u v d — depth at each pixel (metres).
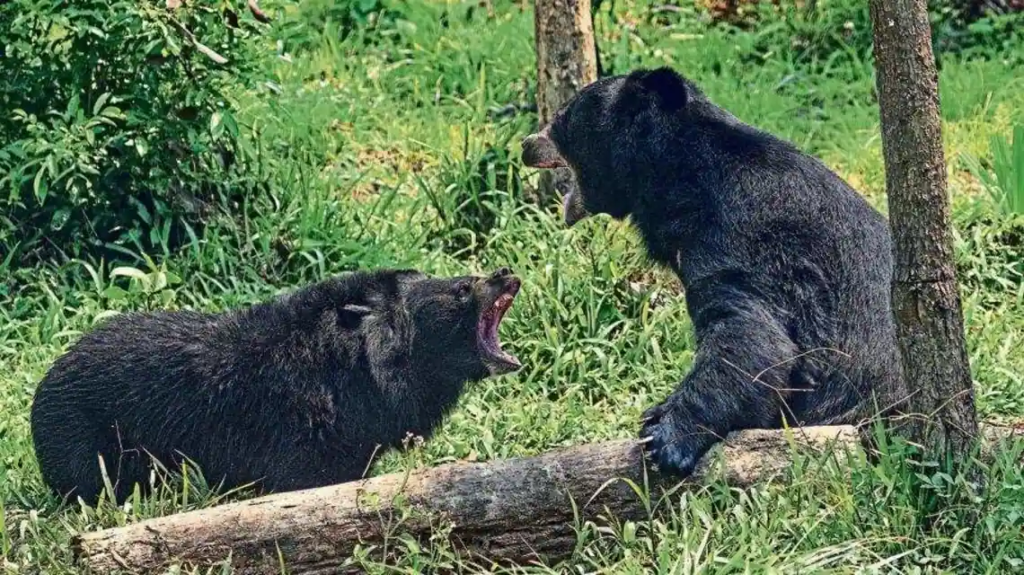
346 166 16.92
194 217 14.58
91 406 10.53
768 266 10.02
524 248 14.63
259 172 15.25
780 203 10.13
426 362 10.74
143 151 13.66
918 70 8.84
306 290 10.80
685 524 8.94
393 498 9.04
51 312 13.21
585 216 11.48
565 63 15.42
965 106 18.62
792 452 9.23
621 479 9.25
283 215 14.89
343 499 9.02
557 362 12.65
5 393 12.19
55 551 9.15
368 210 15.45
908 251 9.09
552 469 9.21
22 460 11.18
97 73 14.05
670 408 9.68
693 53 20.14
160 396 10.47
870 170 17.11
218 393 10.45
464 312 10.68
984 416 11.18
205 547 8.85
